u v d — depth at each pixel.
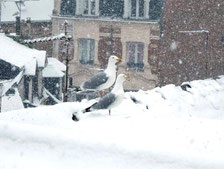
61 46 54.31
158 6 52.31
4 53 42.88
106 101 13.29
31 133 10.35
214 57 55.31
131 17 52.81
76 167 9.67
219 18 55.09
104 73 14.37
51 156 9.95
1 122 10.65
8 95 38.50
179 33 53.78
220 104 18.50
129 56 53.62
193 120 13.44
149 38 52.88
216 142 11.41
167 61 53.62
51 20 54.31
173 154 9.88
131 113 14.42
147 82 53.59
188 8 53.88
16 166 9.54
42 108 13.99
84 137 10.29
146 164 9.74
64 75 51.47
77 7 53.44
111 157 9.87
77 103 14.73
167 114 15.64
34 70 42.12
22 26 53.03
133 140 11.12
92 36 53.72
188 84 19.62
